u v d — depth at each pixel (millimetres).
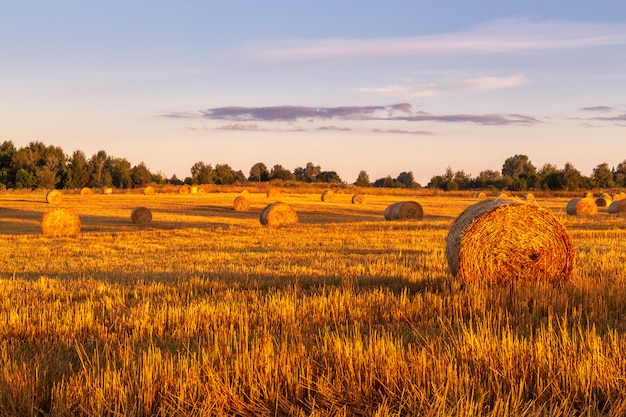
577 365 5594
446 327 7645
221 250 20141
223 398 5188
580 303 8969
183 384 5285
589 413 4762
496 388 5379
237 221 37406
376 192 90812
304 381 5562
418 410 4934
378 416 4793
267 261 16344
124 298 10125
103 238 25234
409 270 13375
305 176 148875
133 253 19797
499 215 11742
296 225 31750
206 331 7734
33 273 14711
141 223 35875
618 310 8609
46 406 5230
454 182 110312
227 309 8672
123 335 7637
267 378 5551
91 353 6809
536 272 11789
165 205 53219
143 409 5062
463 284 11602
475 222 11773
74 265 16266
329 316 8633
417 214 37844
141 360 5961
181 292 11008
